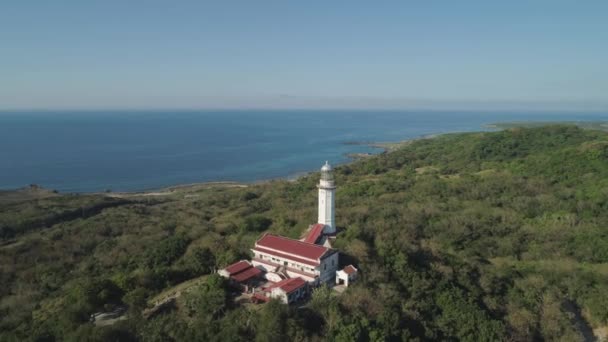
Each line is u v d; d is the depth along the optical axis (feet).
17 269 327.67
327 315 176.55
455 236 341.41
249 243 270.67
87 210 524.11
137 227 435.12
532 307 230.07
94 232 415.64
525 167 516.32
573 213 366.84
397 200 451.53
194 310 184.96
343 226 304.50
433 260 257.96
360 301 188.44
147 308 198.08
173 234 385.29
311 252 212.84
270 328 160.86
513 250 326.24
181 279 234.38
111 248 363.35
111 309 200.34
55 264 334.24
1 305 255.09
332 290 202.80
